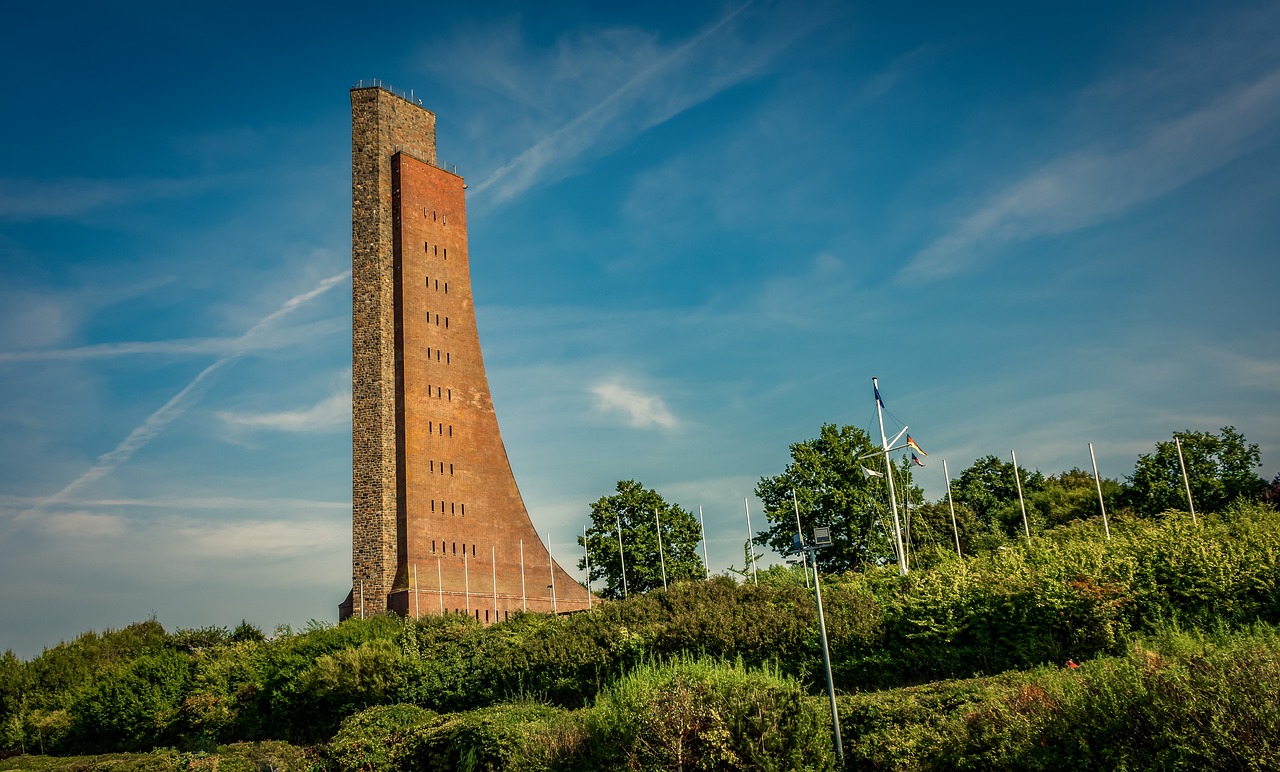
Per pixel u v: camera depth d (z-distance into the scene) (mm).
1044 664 32000
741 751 24562
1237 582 31078
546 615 61500
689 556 92500
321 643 63312
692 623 43031
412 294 92938
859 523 71250
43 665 90750
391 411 89375
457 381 95000
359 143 95688
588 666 45250
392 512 86875
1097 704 20281
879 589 42375
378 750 37625
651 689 27047
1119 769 18562
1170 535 35906
